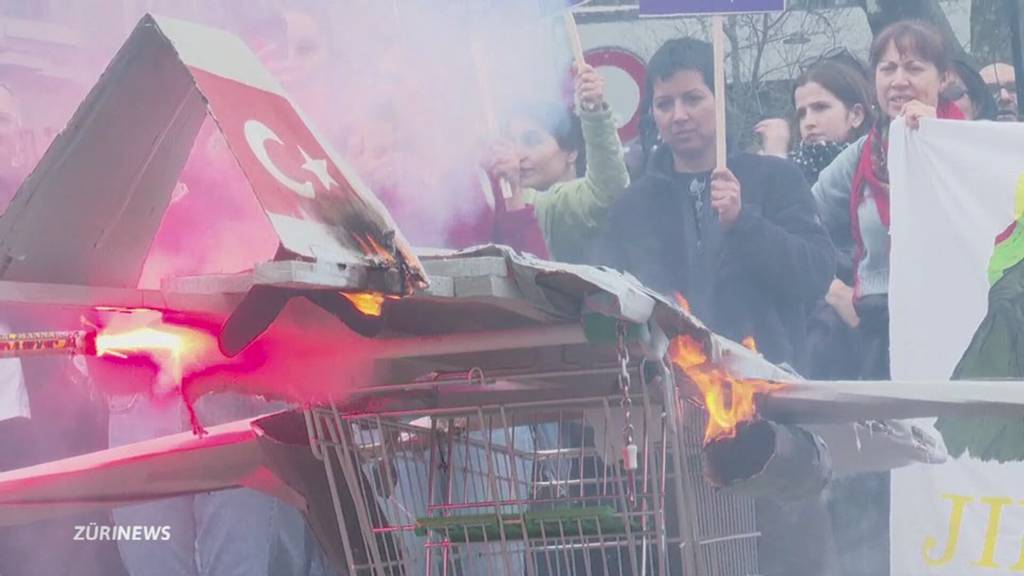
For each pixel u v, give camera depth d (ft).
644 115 18.19
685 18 18.11
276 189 5.58
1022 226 16.16
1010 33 17.74
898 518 15.67
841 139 17.93
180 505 16.47
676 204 17.95
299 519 16.47
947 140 16.55
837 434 9.20
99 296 6.40
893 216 16.58
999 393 7.11
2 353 6.55
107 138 6.21
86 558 16.42
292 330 6.84
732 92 18.21
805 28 18.11
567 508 6.81
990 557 15.35
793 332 17.66
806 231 17.78
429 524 6.79
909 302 16.44
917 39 17.83
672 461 7.04
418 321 6.76
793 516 13.47
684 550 6.78
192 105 6.41
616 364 6.74
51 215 6.28
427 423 8.01
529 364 7.11
